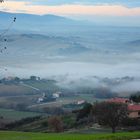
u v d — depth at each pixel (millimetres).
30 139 38438
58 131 110000
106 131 91938
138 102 151250
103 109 85125
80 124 121875
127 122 92125
